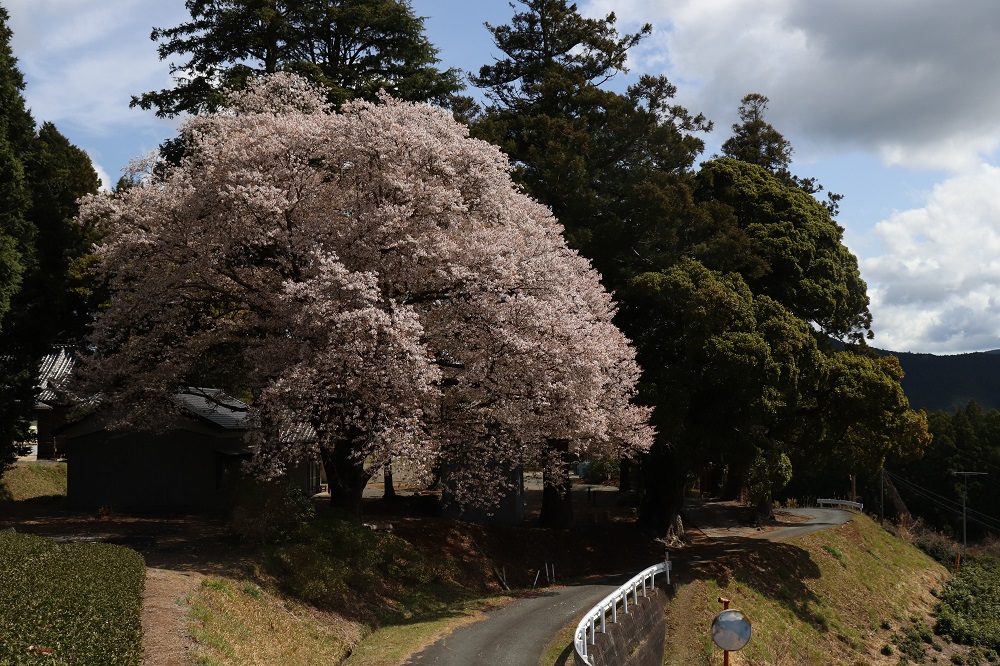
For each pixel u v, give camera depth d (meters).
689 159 34.28
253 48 34.44
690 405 29.45
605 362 23.39
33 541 14.79
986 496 63.94
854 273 36.81
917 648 30.19
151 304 21.20
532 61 38.59
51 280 29.22
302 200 21.23
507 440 22.64
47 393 33.56
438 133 22.41
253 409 20.19
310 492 34.62
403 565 23.06
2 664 8.21
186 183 21.55
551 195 31.36
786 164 47.12
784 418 31.84
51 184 31.19
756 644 24.42
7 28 26.30
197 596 14.67
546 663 15.70
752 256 31.77
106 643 9.72
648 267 31.80
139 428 24.61
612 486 55.06
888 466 68.12
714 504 48.78
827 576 33.97
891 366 34.12
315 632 16.67
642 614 19.80
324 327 19.00
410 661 15.83
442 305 21.72
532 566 27.66
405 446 18.59
